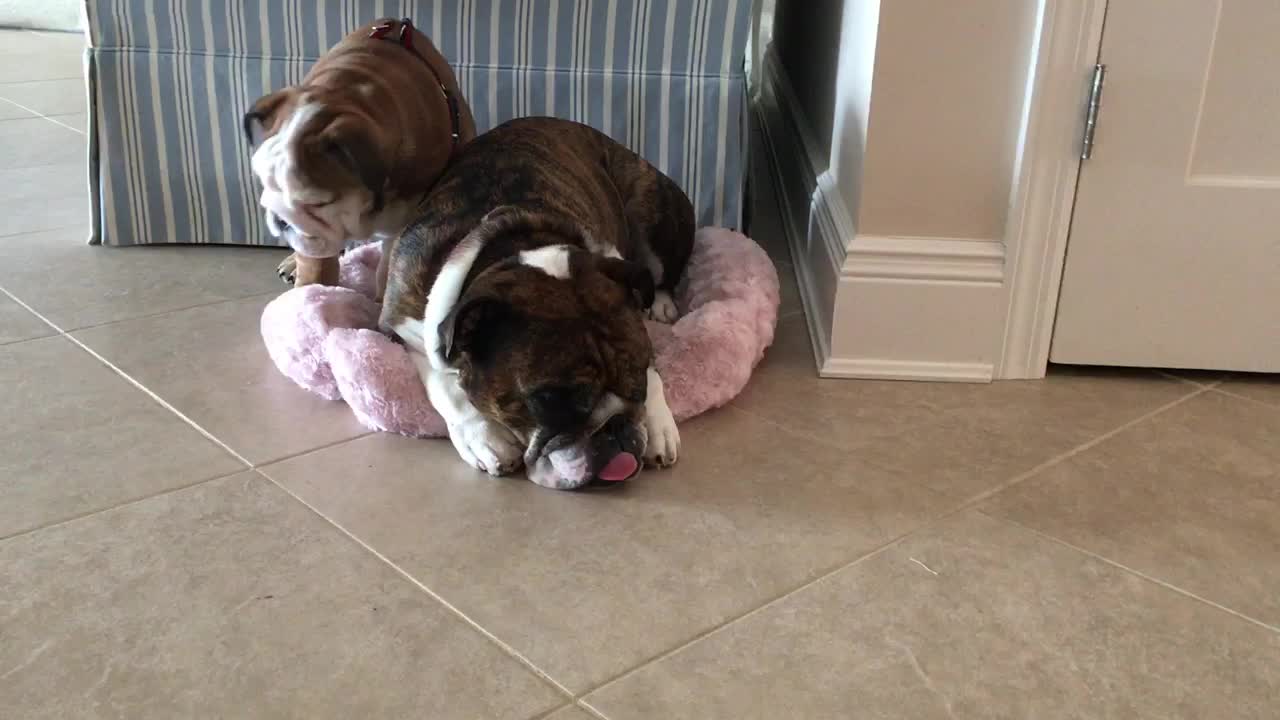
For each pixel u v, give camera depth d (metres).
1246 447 2.08
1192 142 2.18
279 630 1.50
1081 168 2.20
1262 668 1.47
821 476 1.94
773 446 2.05
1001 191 2.24
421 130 2.38
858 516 1.82
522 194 2.12
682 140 2.94
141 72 2.94
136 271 2.85
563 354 1.73
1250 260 2.26
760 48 5.20
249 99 2.95
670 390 2.11
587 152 2.52
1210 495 1.91
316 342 2.15
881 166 2.23
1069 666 1.47
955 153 2.22
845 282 2.29
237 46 2.93
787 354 2.48
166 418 2.10
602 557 1.68
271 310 2.27
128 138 2.97
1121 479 1.95
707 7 2.83
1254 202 2.21
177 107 2.96
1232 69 2.13
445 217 2.09
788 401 2.24
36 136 4.15
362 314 2.31
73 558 1.65
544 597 1.58
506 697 1.38
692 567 1.66
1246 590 1.64
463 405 1.93
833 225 2.47
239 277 2.84
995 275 2.28
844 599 1.59
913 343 2.34
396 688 1.39
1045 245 2.26
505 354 1.74
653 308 2.61
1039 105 2.15
